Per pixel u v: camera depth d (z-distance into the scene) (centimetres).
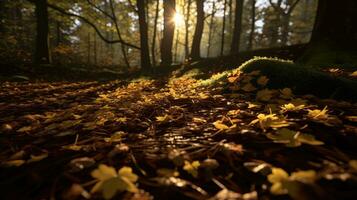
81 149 155
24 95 545
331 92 267
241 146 137
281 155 128
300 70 294
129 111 269
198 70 1124
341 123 167
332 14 711
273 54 998
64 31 3316
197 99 303
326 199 87
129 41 3262
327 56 626
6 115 309
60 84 848
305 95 246
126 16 2328
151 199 95
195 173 112
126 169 102
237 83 317
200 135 168
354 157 124
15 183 116
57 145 169
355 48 654
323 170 99
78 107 333
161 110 266
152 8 2547
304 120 171
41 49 1400
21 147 168
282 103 224
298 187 88
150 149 148
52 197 101
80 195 101
